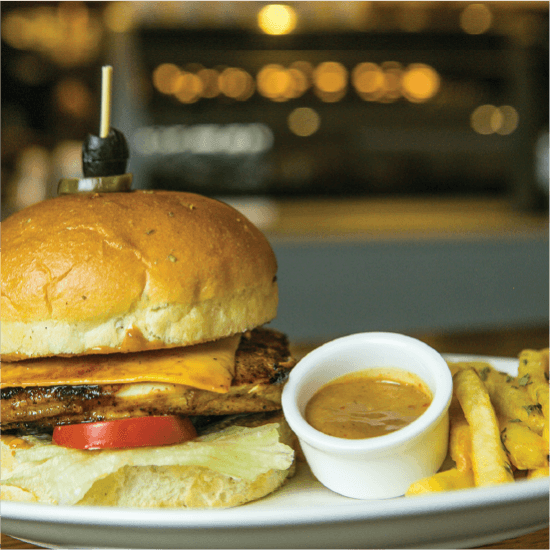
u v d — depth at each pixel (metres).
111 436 0.53
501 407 0.57
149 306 0.54
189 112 1.91
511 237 1.52
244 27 1.78
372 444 0.53
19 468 0.54
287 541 0.50
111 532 0.50
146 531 0.50
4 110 1.92
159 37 1.84
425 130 2.02
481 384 0.56
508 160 2.08
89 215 0.55
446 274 1.50
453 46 1.95
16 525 0.51
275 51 1.89
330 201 2.02
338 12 1.74
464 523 0.50
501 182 2.10
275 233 1.51
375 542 0.50
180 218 0.55
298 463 0.58
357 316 1.47
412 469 0.54
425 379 0.55
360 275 1.46
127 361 0.54
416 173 2.08
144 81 1.87
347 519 0.49
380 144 2.04
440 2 1.72
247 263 0.56
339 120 1.99
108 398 0.53
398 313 1.49
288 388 0.55
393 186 2.08
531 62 1.82
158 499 0.54
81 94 1.92
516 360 0.67
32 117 1.97
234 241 0.56
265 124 1.96
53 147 1.90
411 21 1.80
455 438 0.54
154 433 0.54
